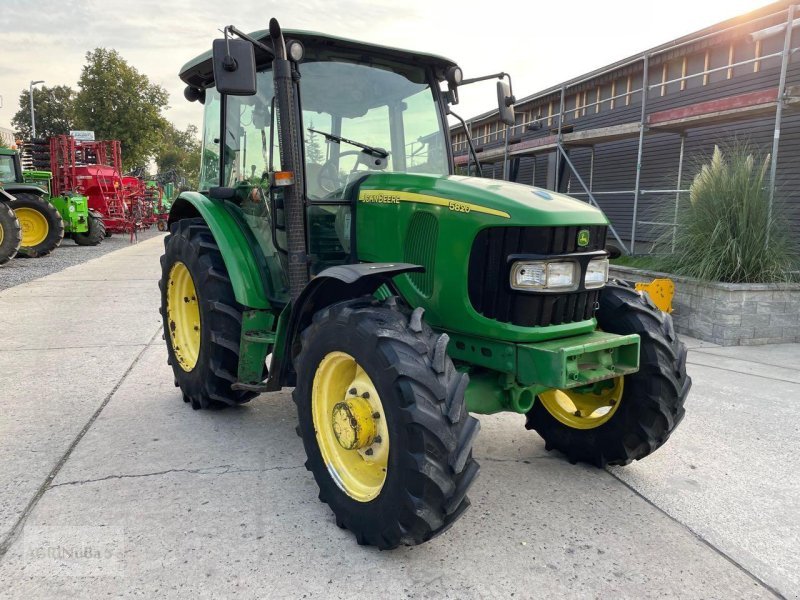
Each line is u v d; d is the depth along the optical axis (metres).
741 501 2.99
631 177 11.77
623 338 2.81
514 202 2.66
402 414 2.28
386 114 3.52
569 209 2.73
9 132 50.66
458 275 2.78
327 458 2.71
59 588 2.21
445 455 2.28
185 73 4.22
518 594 2.24
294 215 3.05
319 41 3.26
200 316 3.81
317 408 2.75
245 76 2.76
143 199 23.97
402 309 2.64
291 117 2.99
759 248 6.41
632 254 8.87
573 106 13.85
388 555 2.47
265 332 3.54
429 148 3.68
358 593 2.23
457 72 3.68
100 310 7.48
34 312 7.35
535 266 2.64
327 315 2.65
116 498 2.87
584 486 3.14
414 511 2.27
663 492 3.08
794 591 2.30
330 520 2.73
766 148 8.79
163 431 3.72
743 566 2.45
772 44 8.99
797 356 5.85
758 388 4.79
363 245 3.21
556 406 3.51
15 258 13.64
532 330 2.68
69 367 5.06
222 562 2.39
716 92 9.98
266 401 4.33
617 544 2.59
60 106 57.88
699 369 5.34
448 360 2.44
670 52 10.70
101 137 33.16
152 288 9.17
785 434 3.86
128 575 2.29
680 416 3.17
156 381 4.71
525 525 2.73
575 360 2.60
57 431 3.69
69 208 16.27
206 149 4.42
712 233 6.55
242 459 3.34
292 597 2.20
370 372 2.41
